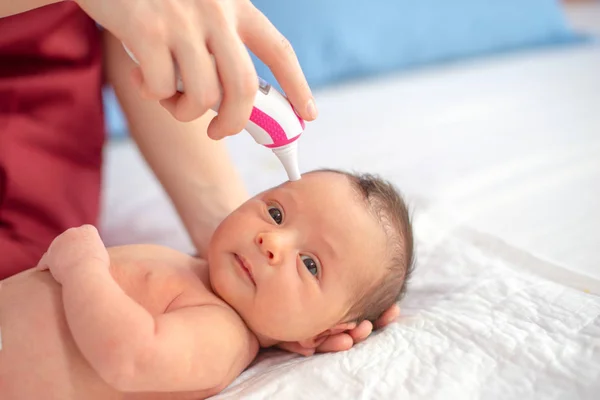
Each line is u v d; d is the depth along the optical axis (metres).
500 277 0.92
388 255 0.86
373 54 2.24
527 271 0.97
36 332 0.70
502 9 2.49
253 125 0.75
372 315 0.86
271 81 1.82
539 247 1.07
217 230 0.86
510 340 0.75
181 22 0.61
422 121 1.80
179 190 1.03
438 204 1.21
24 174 0.99
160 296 0.79
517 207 1.23
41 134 1.03
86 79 1.06
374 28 2.24
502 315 0.81
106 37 1.08
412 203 1.21
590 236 1.10
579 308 0.81
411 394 0.68
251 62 0.63
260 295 0.81
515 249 1.02
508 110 1.87
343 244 0.83
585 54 2.51
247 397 0.69
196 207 1.02
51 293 0.72
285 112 0.74
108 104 1.75
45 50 1.04
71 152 1.07
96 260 0.71
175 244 1.17
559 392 0.68
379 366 0.73
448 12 2.38
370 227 0.85
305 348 0.85
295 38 2.09
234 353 0.77
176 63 0.62
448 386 0.69
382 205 0.89
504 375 0.71
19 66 1.04
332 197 0.86
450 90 2.09
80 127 1.08
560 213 1.20
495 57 2.50
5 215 0.98
